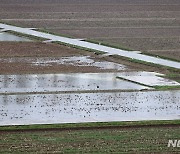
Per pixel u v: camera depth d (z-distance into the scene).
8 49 105.62
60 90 78.19
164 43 114.06
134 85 81.94
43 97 74.50
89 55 102.06
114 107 70.56
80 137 59.16
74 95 75.75
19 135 59.66
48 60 97.50
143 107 70.94
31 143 57.03
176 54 103.62
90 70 90.81
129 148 55.94
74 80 84.00
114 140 58.34
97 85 81.31
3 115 66.12
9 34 121.94
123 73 89.25
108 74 88.50
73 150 55.00
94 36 120.62
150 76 87.62
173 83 83.69
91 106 70.75
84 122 64.25
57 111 68.31
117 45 110.62
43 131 61.31
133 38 119.12
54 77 85.75
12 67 91.56
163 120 65.62
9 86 79.69
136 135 60.22
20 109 68.81
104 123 63.94
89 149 55.38
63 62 96.19
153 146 56.75
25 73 87.88
